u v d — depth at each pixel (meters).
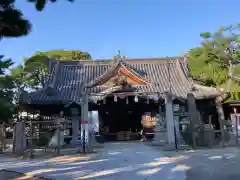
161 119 19.61
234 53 27.33
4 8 6.81
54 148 16.02
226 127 17.84
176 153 13.74
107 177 8.28
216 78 27.59
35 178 8.41
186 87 24.53
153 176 8.35
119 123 27.66
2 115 18.38
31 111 23.31
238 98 24.95
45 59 34.09
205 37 27.70
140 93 20.36
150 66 28.77
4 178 8.52
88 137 16.00
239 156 12.01
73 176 8.52
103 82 24.58
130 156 12.98
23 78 32.00
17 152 15.19
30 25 7.23
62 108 22.42
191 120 16.97
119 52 25.47
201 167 9.63
